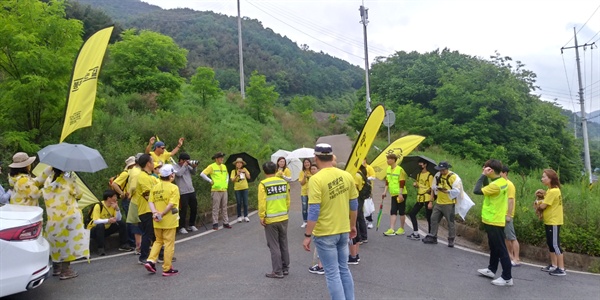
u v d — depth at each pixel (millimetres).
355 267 7637
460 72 29641
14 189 6699
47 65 10789
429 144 26297
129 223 8352
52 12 11812
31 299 5832
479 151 24844
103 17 31750
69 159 6531
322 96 85875
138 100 19609
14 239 5133
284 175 10852
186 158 10250
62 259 6605
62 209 6637
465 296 6277
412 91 32719
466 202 9102
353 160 6863
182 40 81125
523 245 9070
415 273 7371
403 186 10234
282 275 6895
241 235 10109
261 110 29828
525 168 26312
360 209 9211
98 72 8117
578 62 29719
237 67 74312
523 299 6199
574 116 50031
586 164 29250
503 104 26672
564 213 9461
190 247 8930
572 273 7777
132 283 6551
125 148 11992
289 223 11586
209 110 24859
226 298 5938
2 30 10492
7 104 10820
